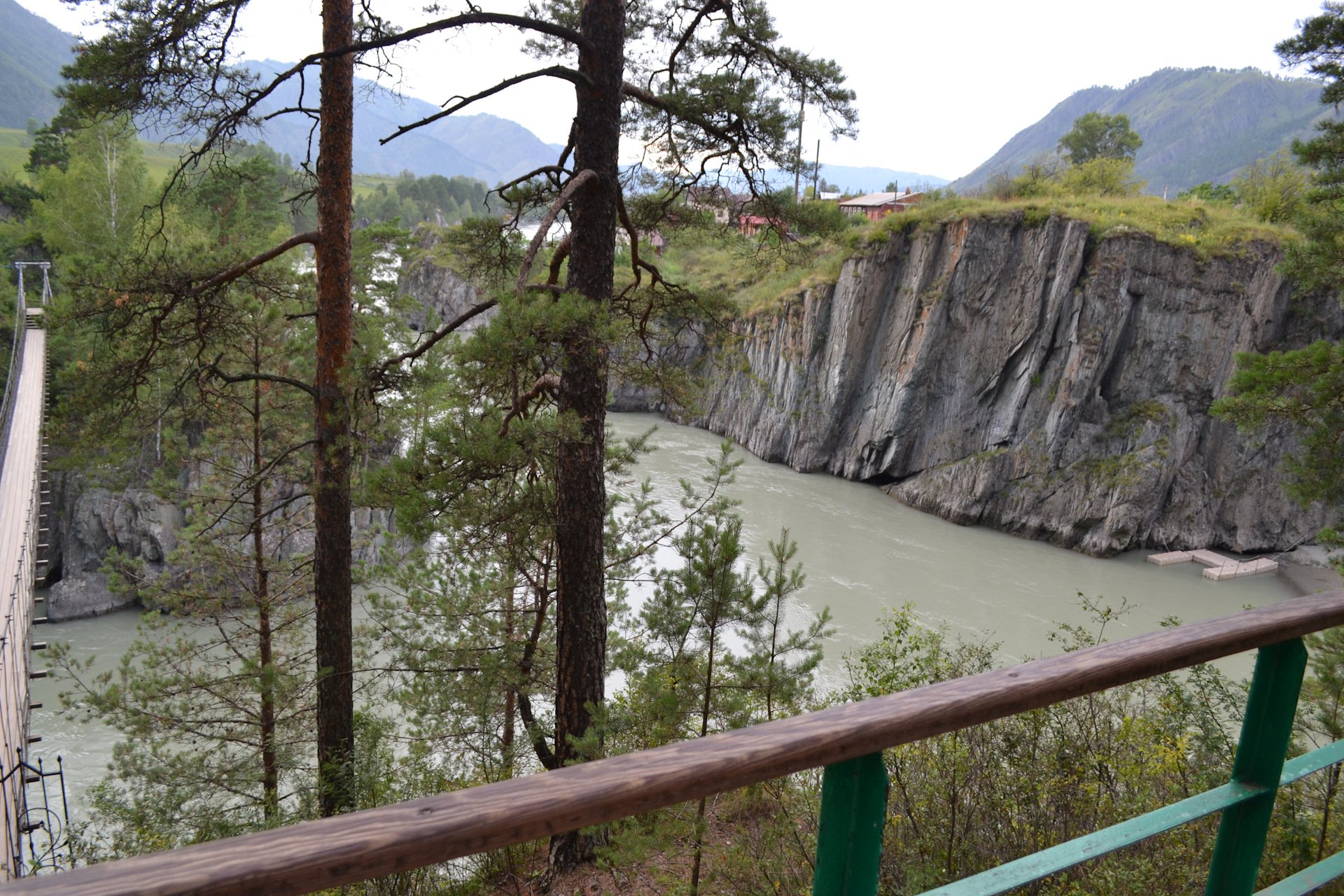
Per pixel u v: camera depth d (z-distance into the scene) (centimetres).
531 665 1166
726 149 1118
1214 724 773
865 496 4341
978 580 3262
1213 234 3878
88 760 2025
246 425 1505
